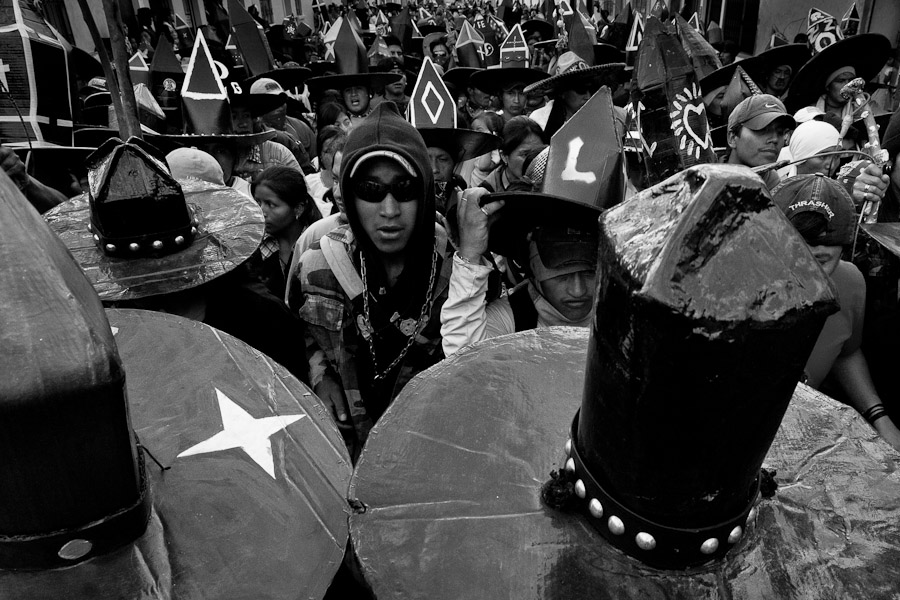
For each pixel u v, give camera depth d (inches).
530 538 31.9
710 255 22.1
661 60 94.2
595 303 27.0
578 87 150.6
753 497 30.1
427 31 530.0
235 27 294.5
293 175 114.0
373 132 67.2
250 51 297.4
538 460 36.3
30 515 30.4
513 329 78.4
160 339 51.3
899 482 34.0
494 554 31.3
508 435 38.1
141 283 67.0
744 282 22.0
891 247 79.7
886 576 29.5
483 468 35.9
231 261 70.9
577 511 32.8
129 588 32.7
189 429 43.7
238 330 84.0
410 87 305.9
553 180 72.8
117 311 53.6
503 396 41.2
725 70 204.4
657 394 24.3
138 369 48.3
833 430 37.6
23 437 28.0
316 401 48.2
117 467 31.4
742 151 119.3
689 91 93.1
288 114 256.4
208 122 144.6
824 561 30.2
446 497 34.4
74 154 119.9
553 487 32.9
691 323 21.7
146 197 68.9
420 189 69.0
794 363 23.2
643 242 23.7
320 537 37.9
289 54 480.4
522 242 76.1
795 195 74.5
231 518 37.6
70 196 129.3
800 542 31.1
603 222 27.1
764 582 29.5
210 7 601.3
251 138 147.2
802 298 22.1
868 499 33.1
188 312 73.2
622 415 26.5
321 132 148.9
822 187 73.0
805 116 155.9
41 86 122.6
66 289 28.2
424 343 74.4
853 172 108.7
